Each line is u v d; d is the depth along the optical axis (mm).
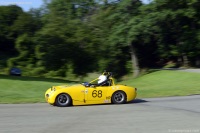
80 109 25391
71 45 94750
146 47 107812
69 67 95562
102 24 98250
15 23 114875
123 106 26797
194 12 91500
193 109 24688
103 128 17797
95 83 28688
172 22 96625
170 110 24172
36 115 22375
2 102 29688
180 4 93000
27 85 48562
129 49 102250
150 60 111750
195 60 100625
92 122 19578
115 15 94562
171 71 80625
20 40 102562
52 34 93625
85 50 95938
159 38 100688
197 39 94562
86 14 108812
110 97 28312
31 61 102312
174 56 105562
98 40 96812
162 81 66938
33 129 17625
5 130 17406
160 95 34781
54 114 22812
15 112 23766
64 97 27219
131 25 90875
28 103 29359
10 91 39562
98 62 98250
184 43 96375
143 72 99562
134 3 93188
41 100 30906
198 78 60344
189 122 19391
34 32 106875
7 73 96062
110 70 100562
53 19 96688
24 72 99375
